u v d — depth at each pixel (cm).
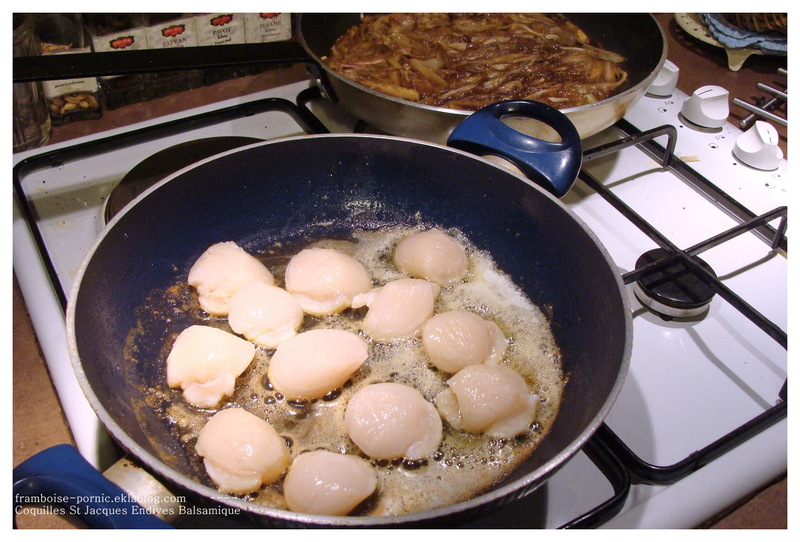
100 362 37
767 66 74
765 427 39
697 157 59
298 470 35
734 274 50
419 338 43
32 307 45
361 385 40
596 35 67
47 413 43
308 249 47
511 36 64
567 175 43
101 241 39
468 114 49
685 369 43
